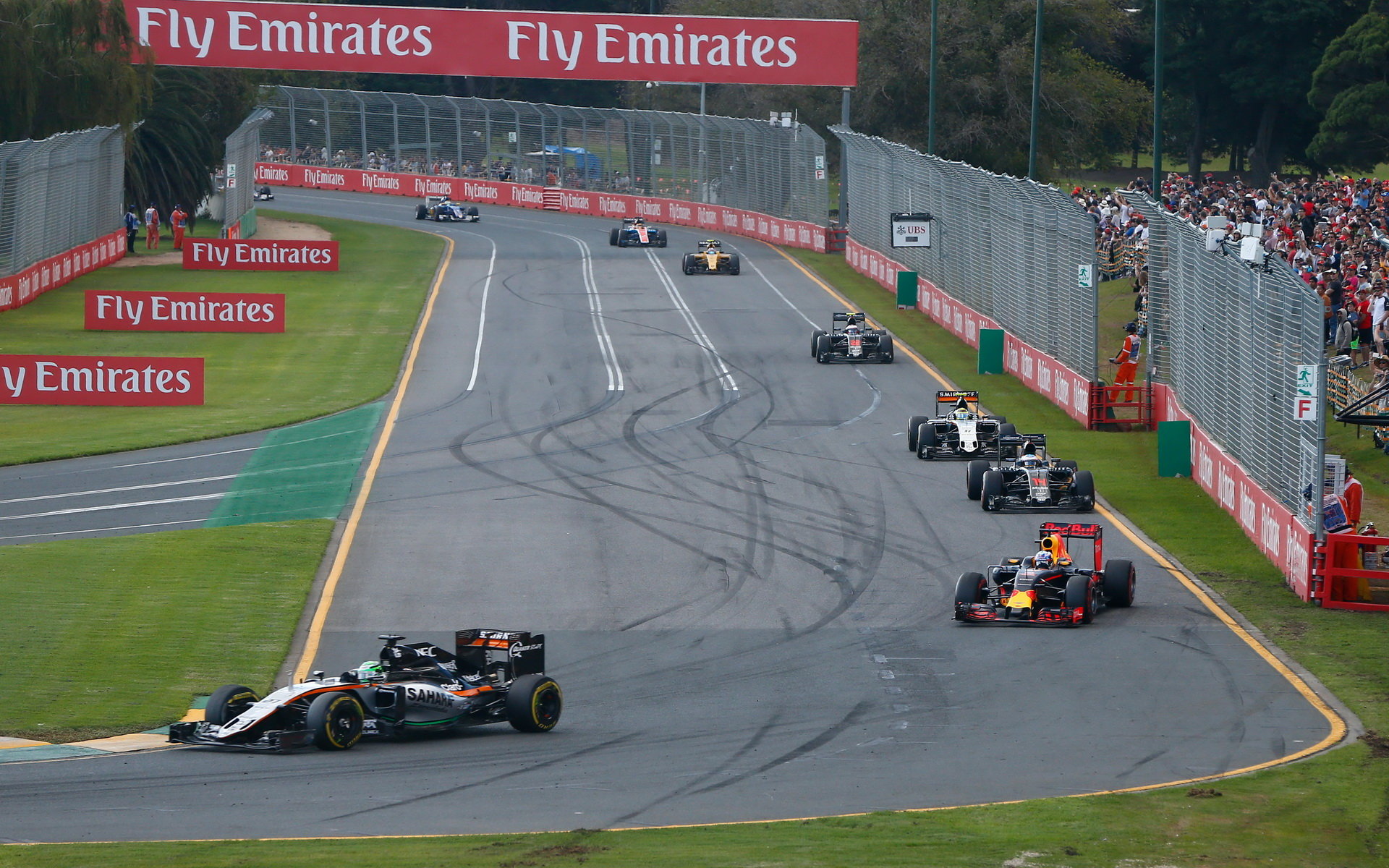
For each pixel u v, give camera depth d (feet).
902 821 141.28
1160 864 129.49
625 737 180.24
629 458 375.04
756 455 377.30
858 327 515.09
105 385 449.06
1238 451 312.71
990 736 180.45
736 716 190.80
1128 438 397.39
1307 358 253.03
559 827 140.36
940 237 595.88
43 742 179.22
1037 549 287.28
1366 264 454.81
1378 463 343.87
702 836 134.62
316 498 333.83
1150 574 270.26
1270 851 134.72
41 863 123.24
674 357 522.88
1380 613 244.01
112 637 228.84
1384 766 165.99
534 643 189.16
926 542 293.64
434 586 266.16
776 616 245.65
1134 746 176.35
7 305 607.78
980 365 492.95
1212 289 339.77
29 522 310.45
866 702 197.16
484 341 554.87
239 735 170.19
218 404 449.06
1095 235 404.57
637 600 256.11
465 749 173.47
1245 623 238.48
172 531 302.04
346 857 125.08
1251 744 177.68
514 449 386.52
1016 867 126.11
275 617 244.63
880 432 405.80
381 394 465.06
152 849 128.57
